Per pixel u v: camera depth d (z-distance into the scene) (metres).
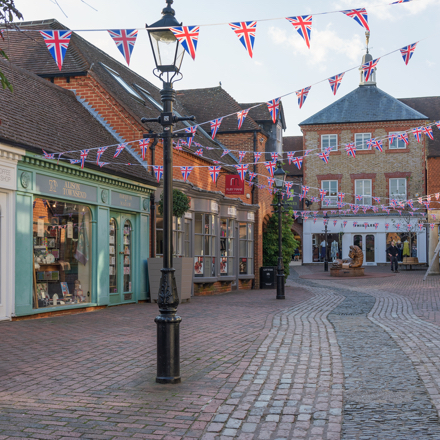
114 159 14.64
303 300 17.11
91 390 5.91
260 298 18.08
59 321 11.00
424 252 41.97
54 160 11.62
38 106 13.50
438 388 5.93
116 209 14.64
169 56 6.43
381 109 43.03
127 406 5.34
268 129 28.06
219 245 20.89
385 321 11.55
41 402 5.47
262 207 26.05
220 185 22.45
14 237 10.76
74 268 12.88
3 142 10.20
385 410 5.23
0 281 10.50
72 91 16.73
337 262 31.89
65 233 12.58
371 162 42.81
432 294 18.28
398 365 7.16
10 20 5.21
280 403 5.46
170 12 6.43
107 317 11.84
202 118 26.39
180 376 6.37
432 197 38.75
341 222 43.28
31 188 11.23
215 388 6.00
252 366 7.10
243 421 4.93
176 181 17.02
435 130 42.59
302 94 7.63
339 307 14.75
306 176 43.88
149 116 17.75
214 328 10.38
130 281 15.55
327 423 4.84
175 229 17.48
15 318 10.81
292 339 9.21
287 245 27.44
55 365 7.06
